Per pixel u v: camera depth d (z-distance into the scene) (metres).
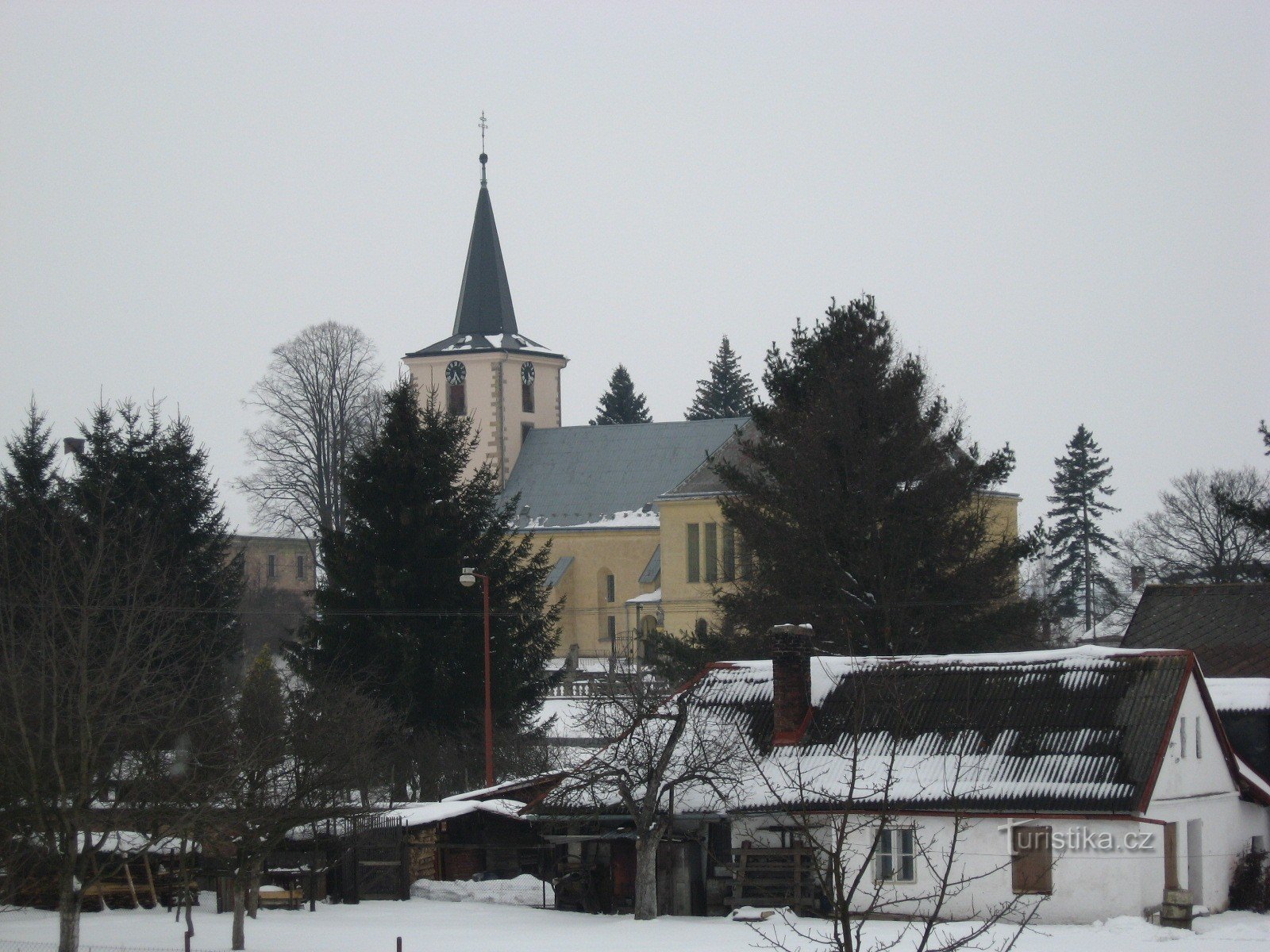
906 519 110.38
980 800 70.00
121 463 122.56
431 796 111.81
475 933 68.38
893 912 69.94
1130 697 73.25
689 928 68.75
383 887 85.50
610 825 79.00
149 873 79.31
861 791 71.75
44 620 64.75
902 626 107.00
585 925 71.50
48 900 78.38
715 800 75.38
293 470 199.88
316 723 78.62
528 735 120.38
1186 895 67.81
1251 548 195.88
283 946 64.81
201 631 104.50
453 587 118.69
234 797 67.50
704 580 186.75
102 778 62.00
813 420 113.50
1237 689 86.06
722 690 83.00
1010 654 79.06
